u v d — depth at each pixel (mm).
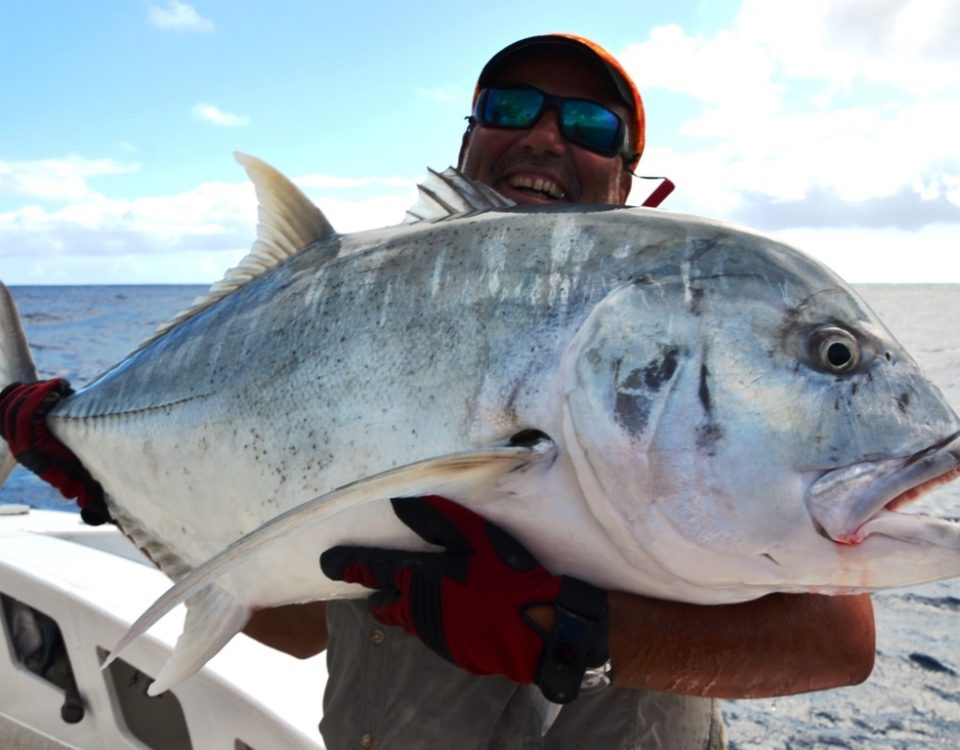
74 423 921
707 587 649
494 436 662
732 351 627
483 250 709
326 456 721
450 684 768
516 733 762
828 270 669
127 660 1159
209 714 1098
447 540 667
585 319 654
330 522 719
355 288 749
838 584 615
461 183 809
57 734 1241
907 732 1514
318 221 826
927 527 589
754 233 682
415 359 697
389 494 618
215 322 836
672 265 658
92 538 1505
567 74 1078
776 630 671
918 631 2148
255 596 806
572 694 630
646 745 771
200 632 839
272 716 1017
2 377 1030
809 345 628
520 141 1072
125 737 1196
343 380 722
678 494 617
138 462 862
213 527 808
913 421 608
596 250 679
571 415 641
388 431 696
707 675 666
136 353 917
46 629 1265
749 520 610
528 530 665
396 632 791
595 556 657
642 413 624
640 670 662
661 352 631
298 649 991
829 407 611
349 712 807
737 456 612
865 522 593
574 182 1080
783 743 1499
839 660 692
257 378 771
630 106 1111
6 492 4164
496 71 1097
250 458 764
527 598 639
